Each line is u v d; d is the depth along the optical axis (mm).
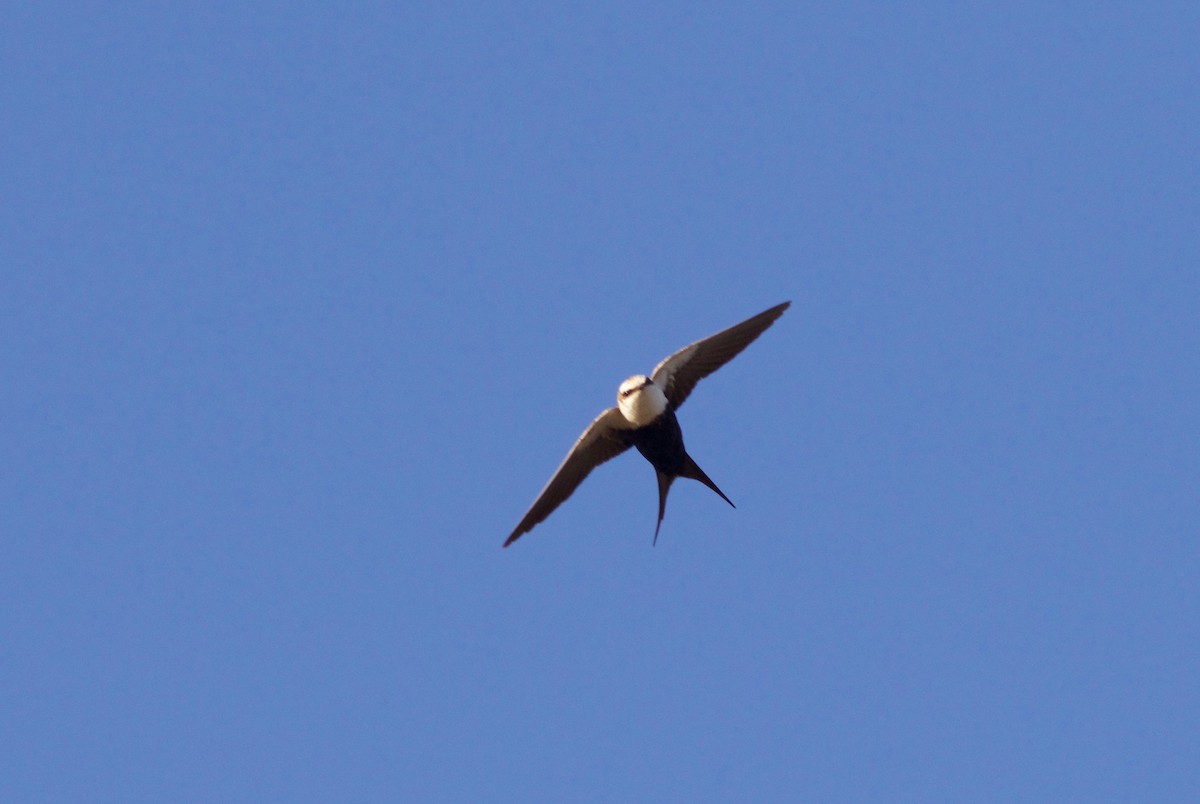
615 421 30172
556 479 30500
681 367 30266
